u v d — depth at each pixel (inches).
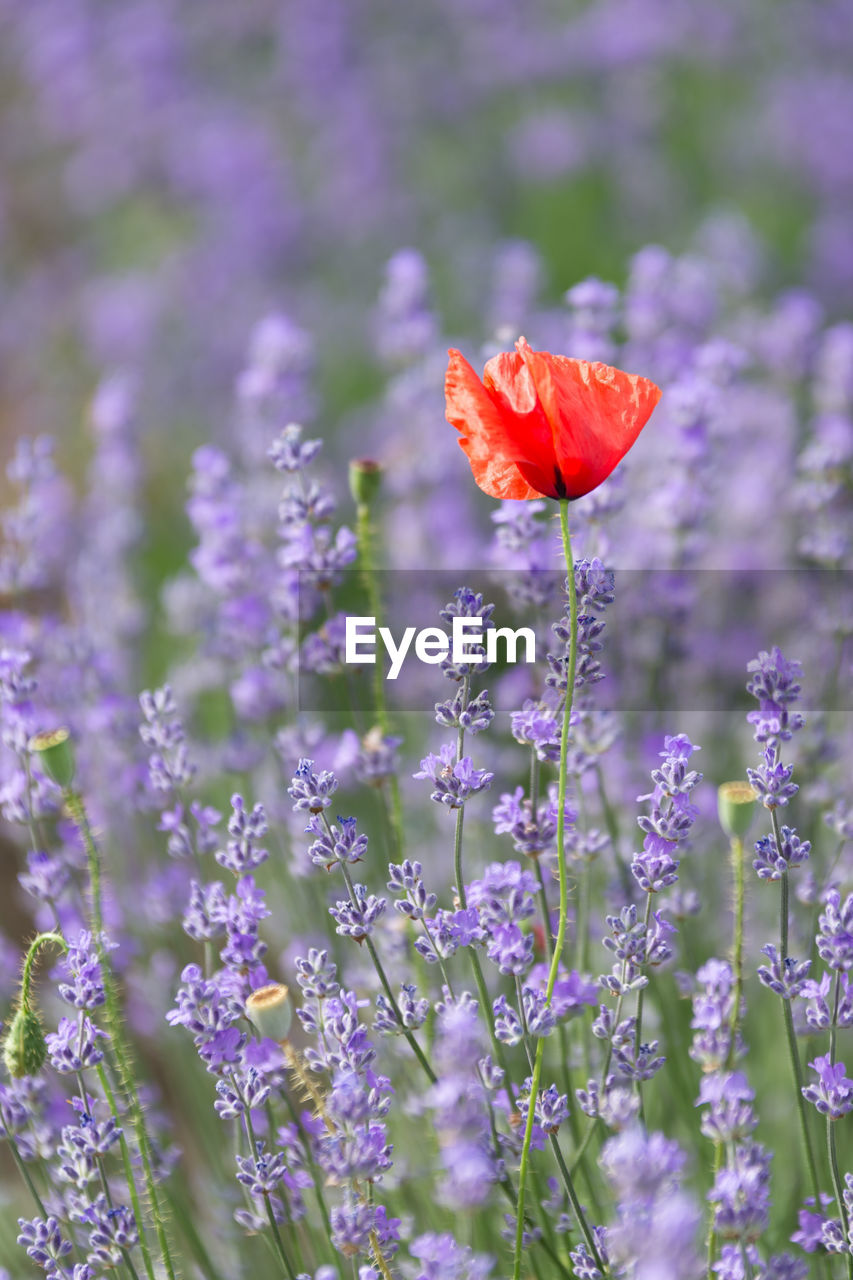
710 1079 70.1
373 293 274.5
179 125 298.8
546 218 283.1
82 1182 75.4
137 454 171.8
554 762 78.2
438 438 160.4
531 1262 82.6
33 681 93.9
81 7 316.2
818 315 171.0
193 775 94.0
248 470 175.8
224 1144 110.5
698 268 163.8
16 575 126.9
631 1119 73.0
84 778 123.2
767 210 283.1
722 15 297.1
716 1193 65.4
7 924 155.1
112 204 312.3
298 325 266.8
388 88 293.6
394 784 94.5
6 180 330.6
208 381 263.0
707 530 150.0
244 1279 100.7
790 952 104.9
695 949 108.3
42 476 129.7
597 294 123.8
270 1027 67.3
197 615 153.2
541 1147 80.2
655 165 285.1
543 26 305.1
